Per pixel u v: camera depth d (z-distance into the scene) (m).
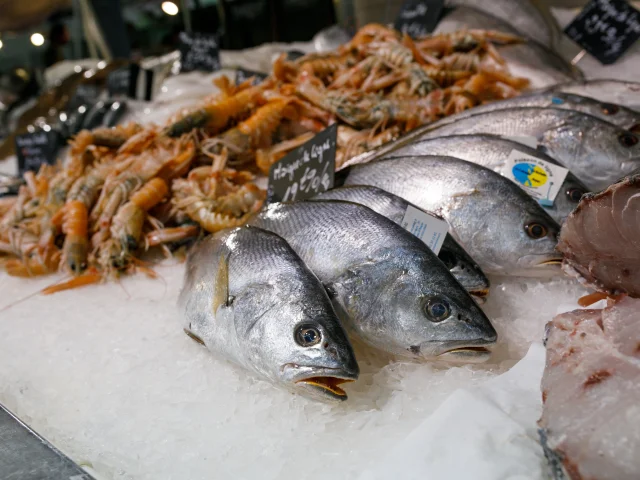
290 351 0.42
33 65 2.26
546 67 1.04
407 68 1.00
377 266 0.47
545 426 0.31
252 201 0.82
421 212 0.54
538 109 0.70
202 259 0.55
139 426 0.45
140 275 0.78
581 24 1.05
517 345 0.47
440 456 0.33
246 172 0.91
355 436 0.40
